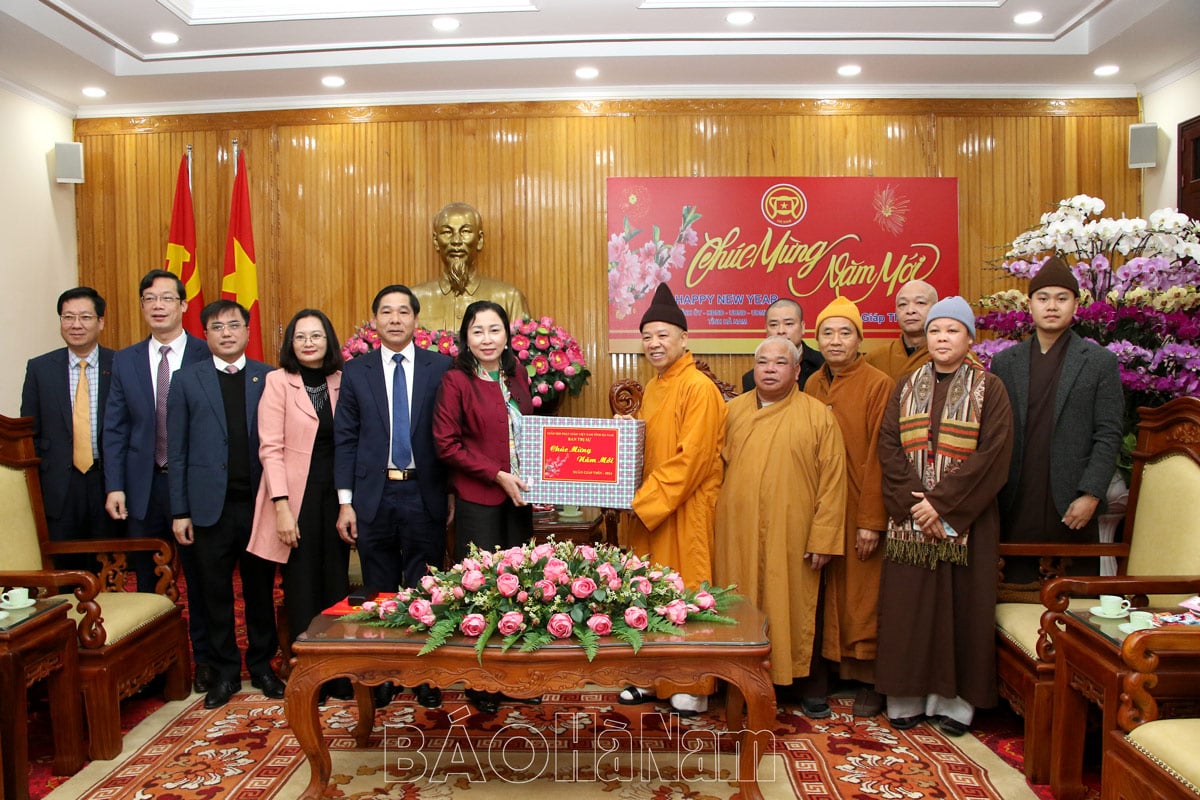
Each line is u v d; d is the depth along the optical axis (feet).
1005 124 17.42
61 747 8.32
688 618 7.70
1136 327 11.22
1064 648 7.55
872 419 10.04
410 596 7.75
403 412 9.91
